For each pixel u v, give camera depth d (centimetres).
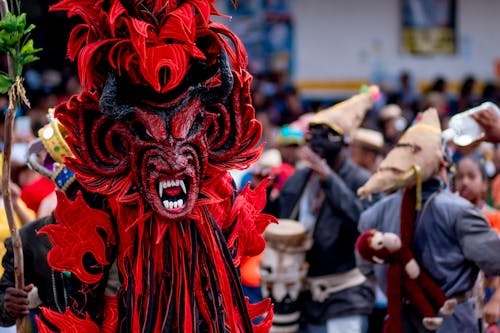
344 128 706
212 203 413
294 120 1588
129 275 408
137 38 382
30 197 736
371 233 579
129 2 392
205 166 403
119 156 401
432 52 1984
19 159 778
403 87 1845
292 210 714
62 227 406
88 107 399
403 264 575
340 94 1942
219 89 403
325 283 695
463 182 686
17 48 430
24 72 1441
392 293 579
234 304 421
